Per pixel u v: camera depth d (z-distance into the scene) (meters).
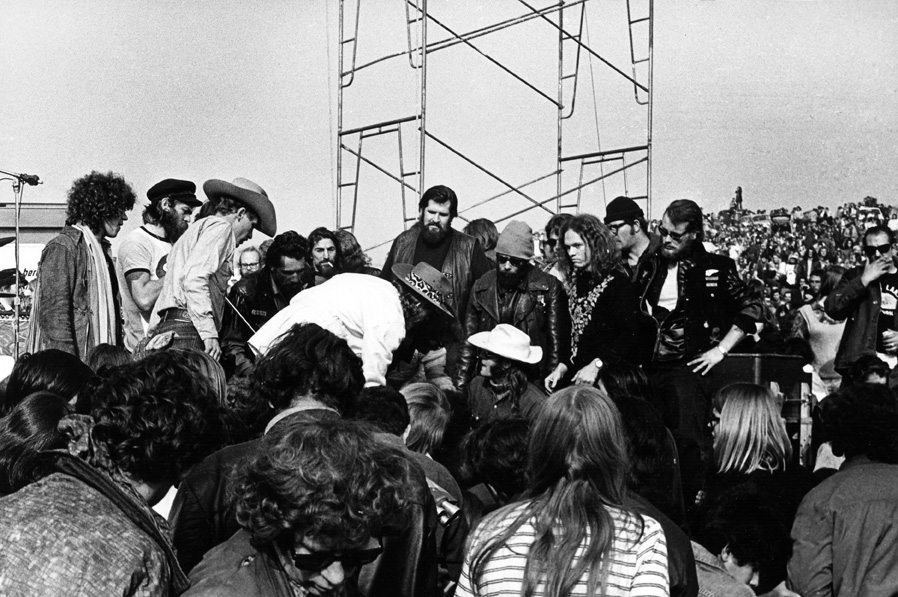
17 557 1.92
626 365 4.45
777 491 3.72
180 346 5.04
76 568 1.91
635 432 3.22
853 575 3.39
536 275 6.09
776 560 3.53
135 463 2.21
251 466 1.89
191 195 6.21
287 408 2.86
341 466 1.86
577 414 2.42
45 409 2.99
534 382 5.54
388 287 4.72
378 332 4.52
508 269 6.02
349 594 2.27
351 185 9.14
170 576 2.03
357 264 7.54
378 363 4.49
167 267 5.21
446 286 5.95
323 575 1.92
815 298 8.27
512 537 2.37
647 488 3.34
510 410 5.19
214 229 5.19
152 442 2.21
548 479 2.43
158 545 2.04
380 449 1.96
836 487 3.49
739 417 3.84
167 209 6.13
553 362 5.96
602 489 2.41
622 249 6.69
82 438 2.19
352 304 4.52
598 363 5.56
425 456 3.30
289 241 5.69
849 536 3.41
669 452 3.45
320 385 2.85
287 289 5.71
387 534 2.08
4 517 1.99
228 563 2.01
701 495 4.04
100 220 5.53
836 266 8.05
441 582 3.12
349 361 2.92
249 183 5.78
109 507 2.05
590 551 2.28
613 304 5.70
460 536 3.12
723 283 5.55
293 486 1.83
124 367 2.31
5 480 2.89
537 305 6.03
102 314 5.42
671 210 5.55
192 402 2.29
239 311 5.73
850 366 5.52
